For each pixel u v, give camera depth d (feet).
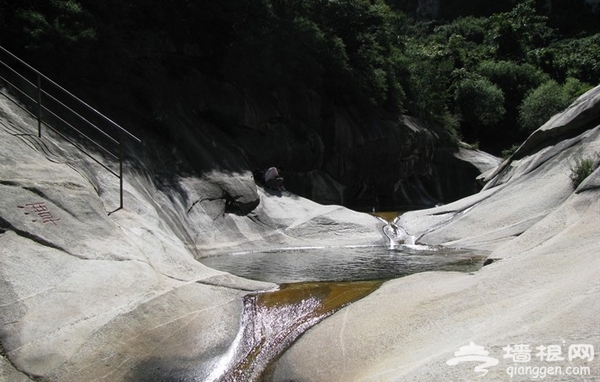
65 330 20.31
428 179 107.55
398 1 232.94
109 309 22.07
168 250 30.22
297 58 76.48
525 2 198.70
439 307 21.04
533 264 22.48
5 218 24.30
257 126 69.46
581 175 41.60
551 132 52.29
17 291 21.36
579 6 205.46
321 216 54.70
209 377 20.11
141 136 48.19
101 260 25.11
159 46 63.10
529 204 45.85
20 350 19.21
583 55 172.24
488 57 173.06
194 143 54.49
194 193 48.19
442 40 185.57
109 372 19.20
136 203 36.22
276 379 19.60
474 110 144.56
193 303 24.72
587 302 15.76
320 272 36.40
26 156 30.04
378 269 37.47
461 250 44.52
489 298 20.34
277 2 77.56
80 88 46.26
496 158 114.93
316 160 77.87
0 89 37.06
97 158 39.19
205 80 65.67
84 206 28.22
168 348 21.16
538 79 157.48
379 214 63.36
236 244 47.06
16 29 42.11
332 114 84.99
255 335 23.34
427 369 15.14
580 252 21.77
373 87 95.20
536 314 16.51
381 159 91.30
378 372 16.88
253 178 56.39
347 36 95.96
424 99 120.37
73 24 44.91
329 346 20.48
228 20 67.87
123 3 54.13
